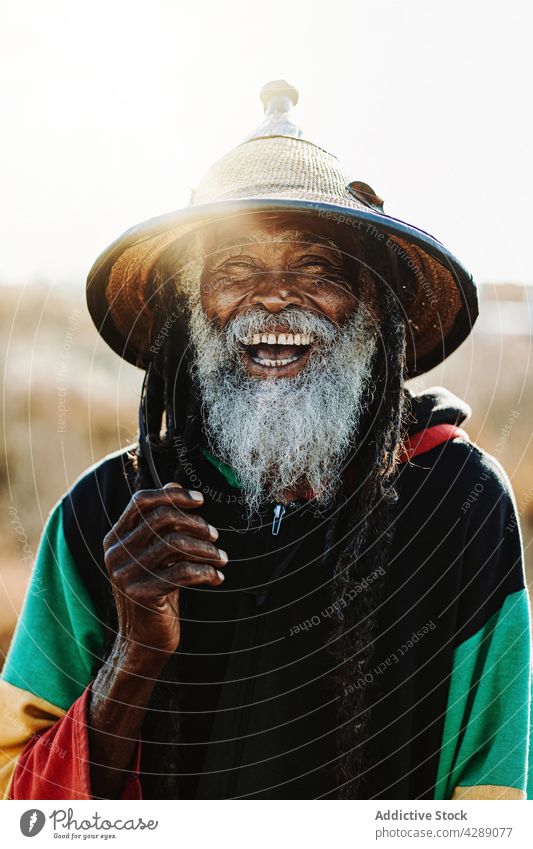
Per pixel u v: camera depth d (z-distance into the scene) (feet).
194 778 4.59
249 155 4.63
